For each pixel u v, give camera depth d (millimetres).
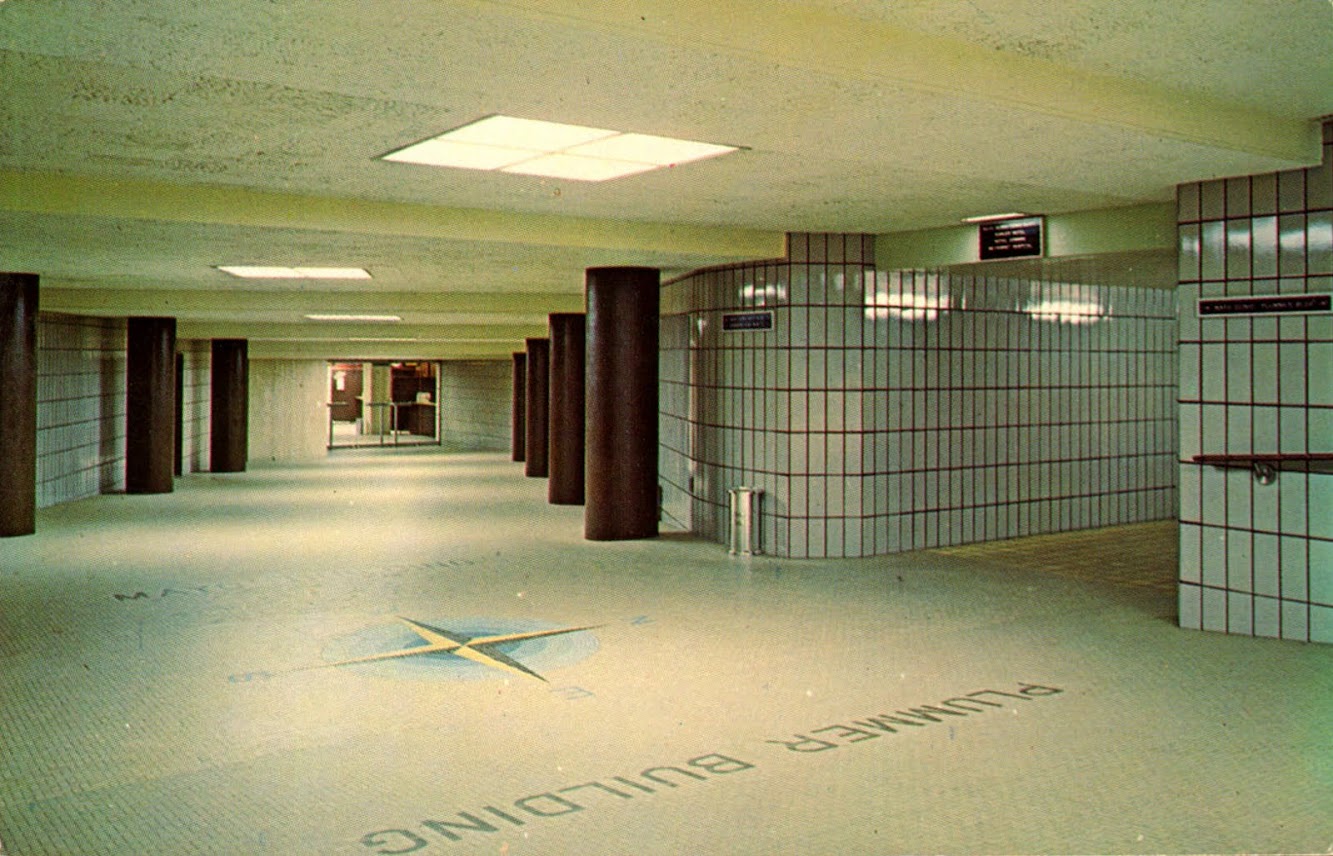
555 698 6168
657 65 4465
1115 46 5105
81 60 4633
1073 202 8906
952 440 12062
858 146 6117
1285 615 7473
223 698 6160
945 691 6273
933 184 8016
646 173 7508
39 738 5465
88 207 7660
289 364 28125
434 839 4207
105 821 4406
